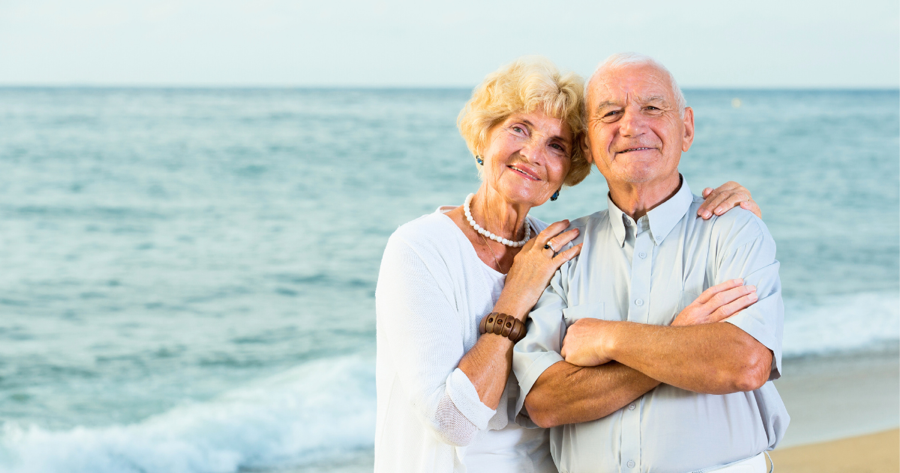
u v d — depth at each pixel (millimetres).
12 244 11852
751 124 30062
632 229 1984
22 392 6480
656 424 1823
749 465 1842
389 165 19219
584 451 1921
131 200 14992
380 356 2125
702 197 2047
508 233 2223
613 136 1904
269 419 5570
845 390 5621
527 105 2045
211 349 7742
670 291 1903
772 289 1786
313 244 12156
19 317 8789
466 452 2059
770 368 1719
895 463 4207
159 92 39719
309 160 19734
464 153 21250
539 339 1977
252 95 43781
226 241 12242
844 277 10844
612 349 1801
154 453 5156
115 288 9930
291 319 8766
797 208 16078
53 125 23953
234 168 18422
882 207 16125
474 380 1919
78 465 5172
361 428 5406
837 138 26297
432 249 2039
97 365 7277
